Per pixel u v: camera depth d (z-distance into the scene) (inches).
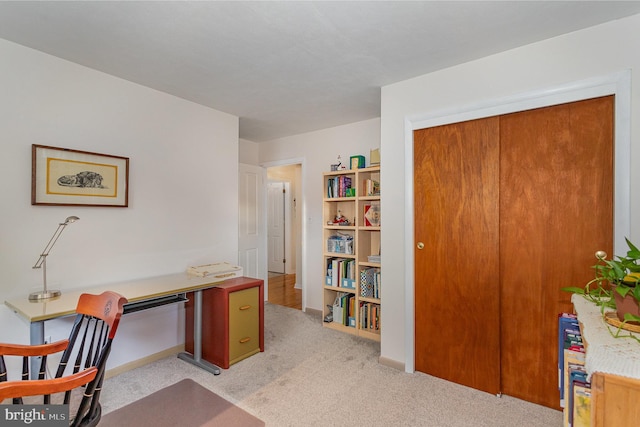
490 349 85.0
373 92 108.2
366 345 117.5
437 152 93.3
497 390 84.0
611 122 70.2
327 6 62.5
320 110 126.8
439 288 93.0
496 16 66.3
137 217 100.2
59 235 83.4
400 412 76.4
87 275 88.7
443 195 92.4
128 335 98.0
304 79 97.4
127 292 83.4
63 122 84.2
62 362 57.3
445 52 81.4
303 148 162.9
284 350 112.7
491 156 84.7
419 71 92.2
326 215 142.7
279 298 186.1
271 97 112.6
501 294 84.0
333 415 75.0
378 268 127.6
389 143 101.3
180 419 72.8
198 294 99.9
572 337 50.9
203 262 119.1
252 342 108.0
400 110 99.0
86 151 88.1
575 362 44.8
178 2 60.8
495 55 82.6
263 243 179.9
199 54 81.7
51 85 82.0
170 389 86.2
